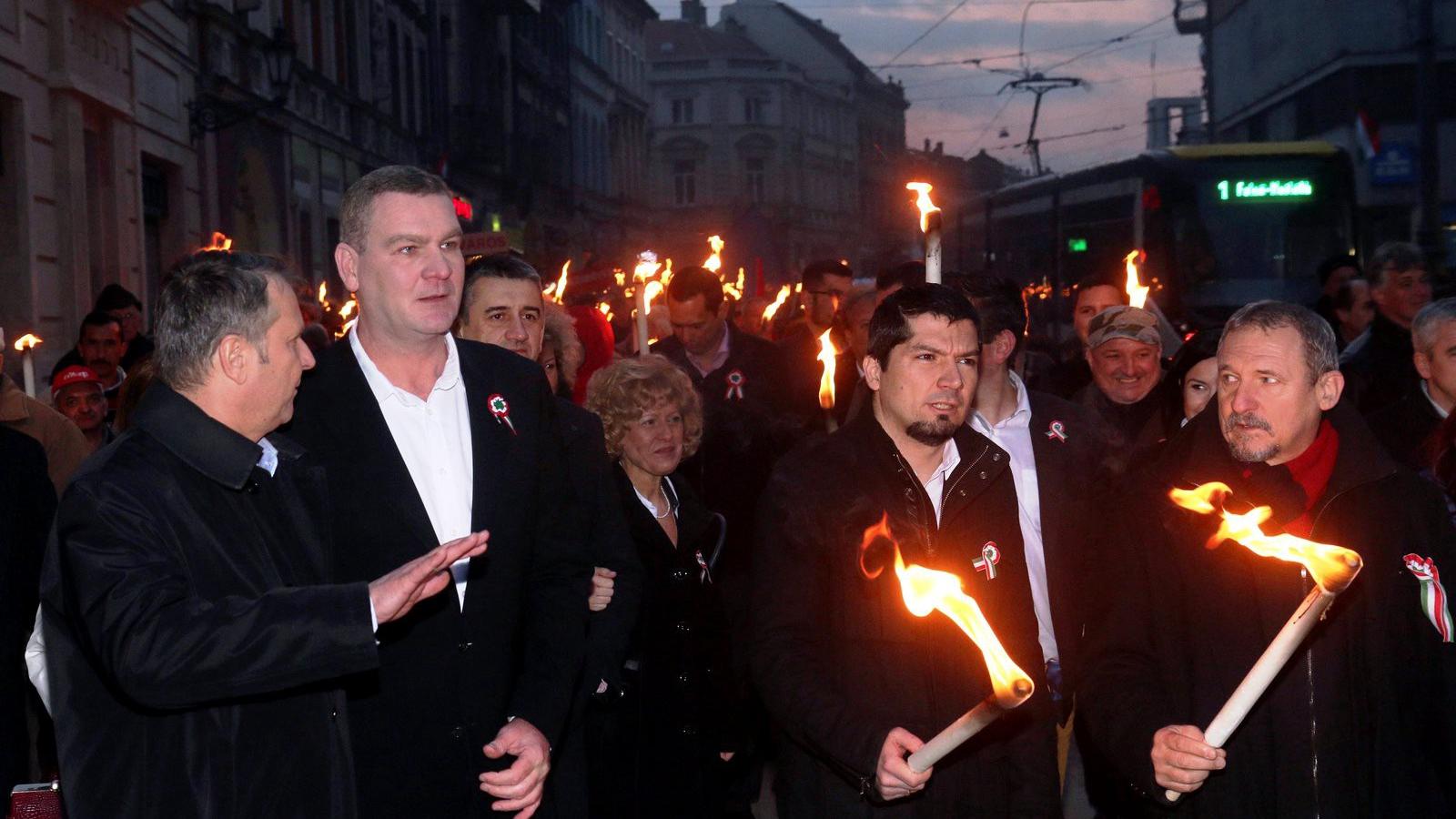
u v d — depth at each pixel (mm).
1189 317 15609
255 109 17531
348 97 24141
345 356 3396
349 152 24625
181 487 2756
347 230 3369
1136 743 3090
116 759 2670
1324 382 3209
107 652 2561
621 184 56281
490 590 3311
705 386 6742
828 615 3434
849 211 81750
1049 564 4066
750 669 3416
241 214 19453
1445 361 4645
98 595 2578
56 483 5246
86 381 6289
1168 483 3312
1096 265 17375
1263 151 16016
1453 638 3182
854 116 83438
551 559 3523
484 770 3271
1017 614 3484
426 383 3416
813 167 76062
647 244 60062
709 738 4379
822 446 3520
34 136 12688
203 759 2680
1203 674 3203
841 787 3410
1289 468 3260
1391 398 6289
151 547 2658
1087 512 3596
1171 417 4520
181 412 2781
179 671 2541
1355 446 3219
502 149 37875
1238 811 3166
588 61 50156
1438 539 3236
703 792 4332
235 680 2568
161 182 16531
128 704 2668
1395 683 3141
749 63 70812
